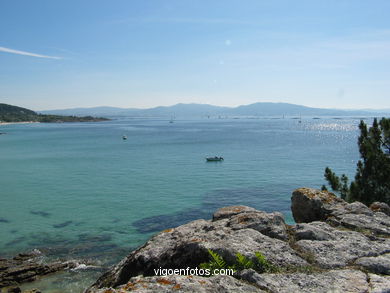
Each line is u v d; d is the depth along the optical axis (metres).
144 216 37.75
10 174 67.31
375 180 20.08
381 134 21.08
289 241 7.77
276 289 5.36
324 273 6.04
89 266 24.56
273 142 137.00
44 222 35.69
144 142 141.88
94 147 122.00
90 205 42.59
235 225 8.55
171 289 5.00
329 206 11.12
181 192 49.72
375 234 8.56
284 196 46.97
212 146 121.81
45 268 23.55
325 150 106.12
